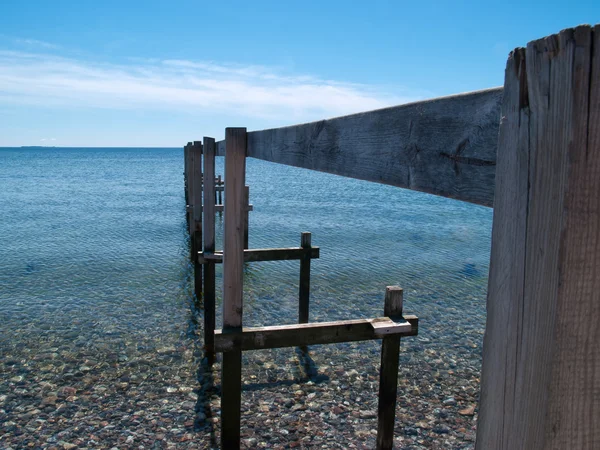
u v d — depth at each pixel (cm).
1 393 545
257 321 800
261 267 1149
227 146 347
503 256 88
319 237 1559
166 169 6481
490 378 94
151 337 716
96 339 703
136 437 472
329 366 622
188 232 1588
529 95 80
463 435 483
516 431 87
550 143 77
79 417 504
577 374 79
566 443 81
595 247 75
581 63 72
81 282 1001
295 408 525
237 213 357
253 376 594
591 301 76
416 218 2041
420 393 562
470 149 117
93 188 3419
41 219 1894
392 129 162
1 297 891
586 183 74
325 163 235
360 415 514
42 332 727
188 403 535
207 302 662
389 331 397
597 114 72
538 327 81
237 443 399
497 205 90
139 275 1063
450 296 935
